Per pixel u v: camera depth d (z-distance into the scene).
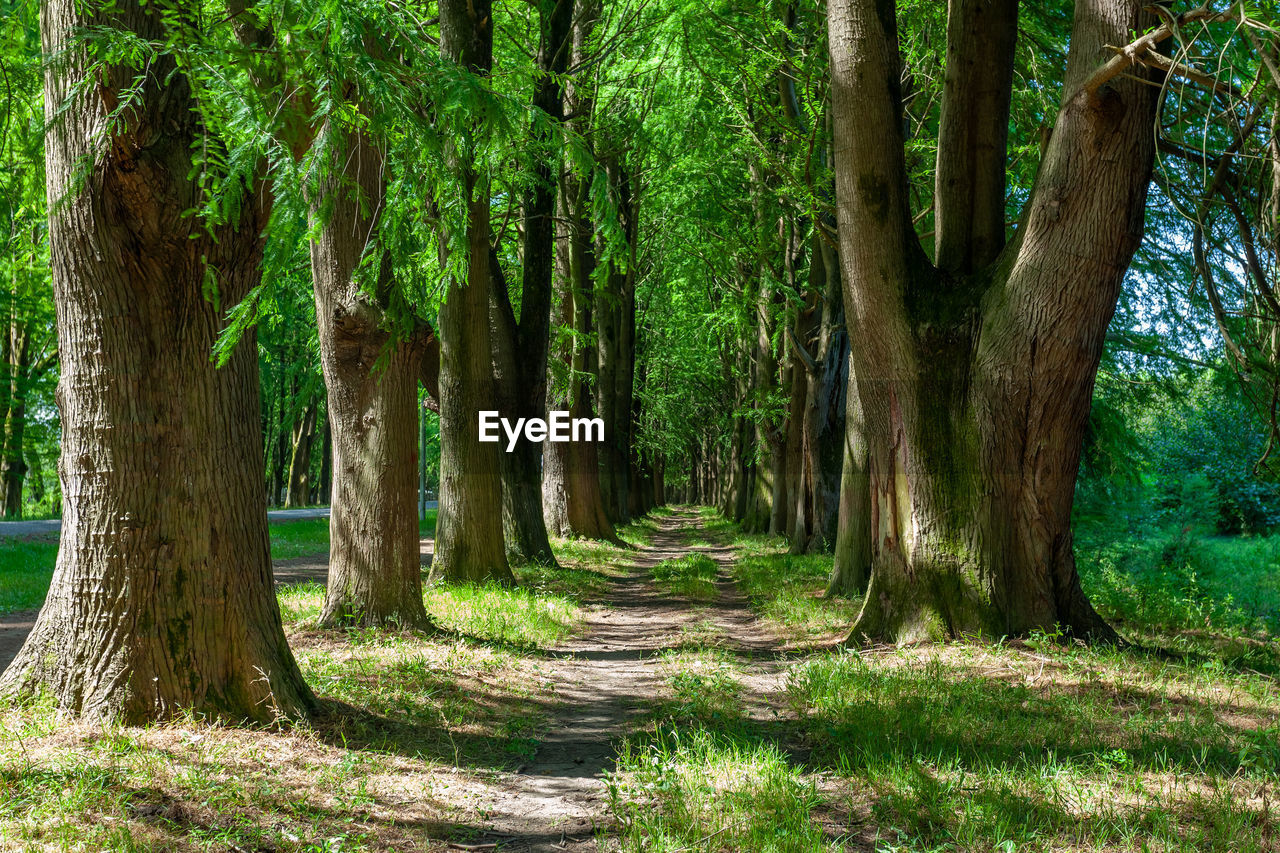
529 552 17.20
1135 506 16.84
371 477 9.30
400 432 9.41
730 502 44.31
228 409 5.53
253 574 5.66
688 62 14.84
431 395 14.34
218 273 5.25
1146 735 5.51
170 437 5.27
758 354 27.52
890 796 4.54
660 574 17.66
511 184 14.16
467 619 10.38
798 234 20.84
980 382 8.48
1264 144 6.39
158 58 4.86
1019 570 8.46
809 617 11.38
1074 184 7.74
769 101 16.05
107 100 4.79
